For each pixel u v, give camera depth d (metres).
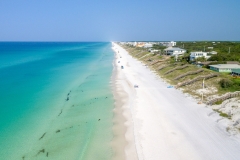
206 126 28.36
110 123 30.56
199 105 35.97
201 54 78.94
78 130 28.45
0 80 56.66
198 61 69.06
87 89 48.19
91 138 26.44
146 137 26.23
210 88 42.47
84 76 63.66
